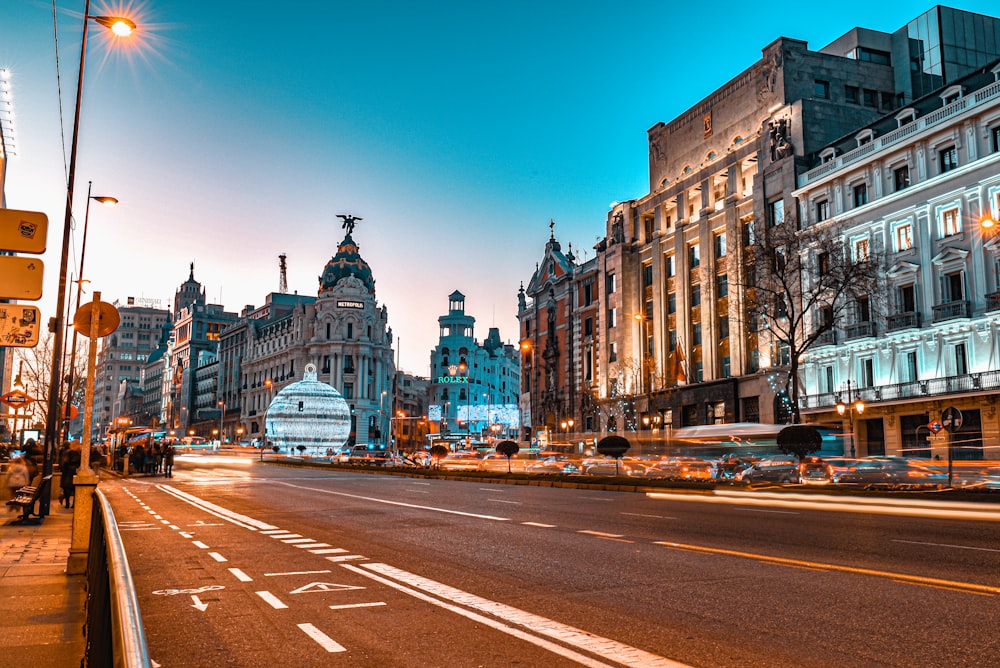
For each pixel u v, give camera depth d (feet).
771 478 111.86
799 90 185.37
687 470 132.98
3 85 124.98
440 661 20.77
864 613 25.17
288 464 215.72
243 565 38.01
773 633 22.86
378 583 32.40
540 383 291.79
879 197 154.51
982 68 142.20
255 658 21.56
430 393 538.47
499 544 44.11
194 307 596.29
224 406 470.80
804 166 174.91
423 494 92.58
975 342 135.64
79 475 37.29
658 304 222.48
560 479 116.06
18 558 42.80
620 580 31.99
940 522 54.60
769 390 176.45
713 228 201.26
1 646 23.81
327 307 422.82
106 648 12.41
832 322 136.36
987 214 111.14
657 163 233.35
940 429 108.27
